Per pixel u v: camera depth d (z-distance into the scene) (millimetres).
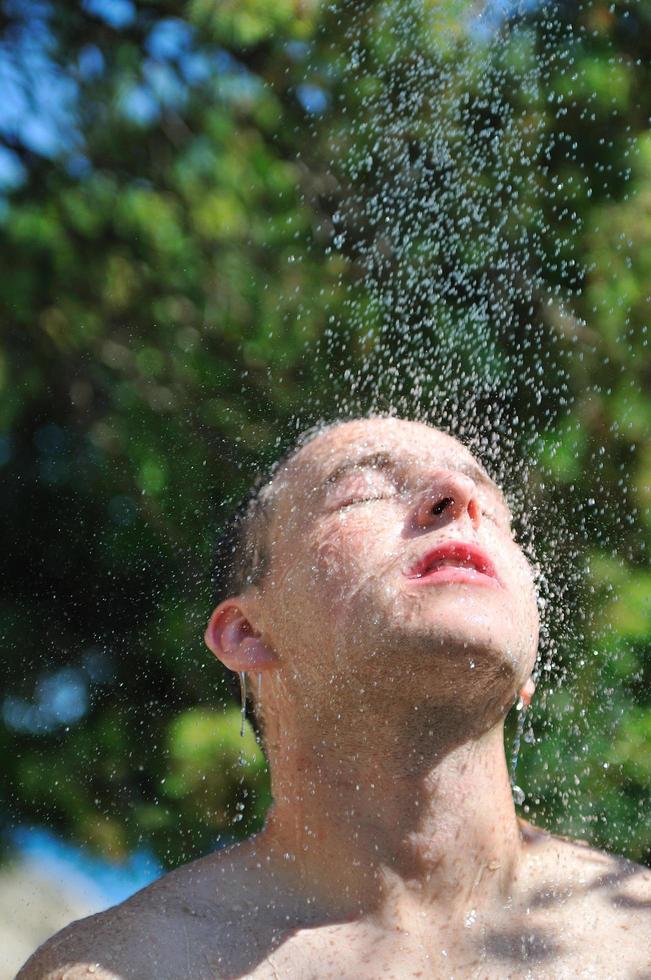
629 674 9188
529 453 9922
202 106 10805
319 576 4562
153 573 10164
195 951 4152
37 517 10375
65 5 10641
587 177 10578
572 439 9953
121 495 10297
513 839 4480
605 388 10156
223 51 10852
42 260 10148
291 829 4488
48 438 10406
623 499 9781
